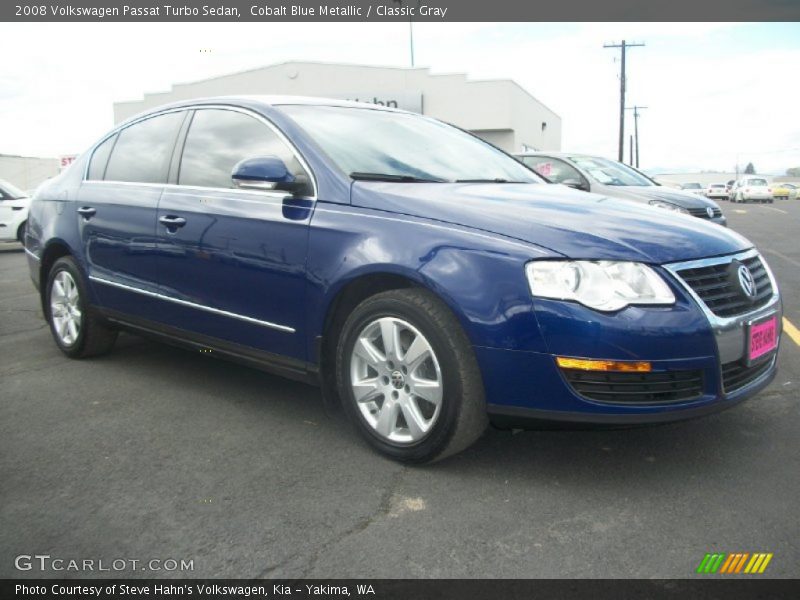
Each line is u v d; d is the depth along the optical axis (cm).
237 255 353
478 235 282
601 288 263
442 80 2944
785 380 416
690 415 268
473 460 310
